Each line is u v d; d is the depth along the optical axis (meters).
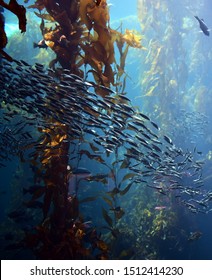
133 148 6.76
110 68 6.07
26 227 8.44
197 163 10.35
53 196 5.97
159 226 12.46
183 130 14.59
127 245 11.61
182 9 16.16
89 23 5.85
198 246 13.41
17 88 6.39
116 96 6.55
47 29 6.43
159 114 14.61
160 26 16.02
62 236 5.80
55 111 6.23
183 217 13.18
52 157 6.01
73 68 6.09
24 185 13.80
